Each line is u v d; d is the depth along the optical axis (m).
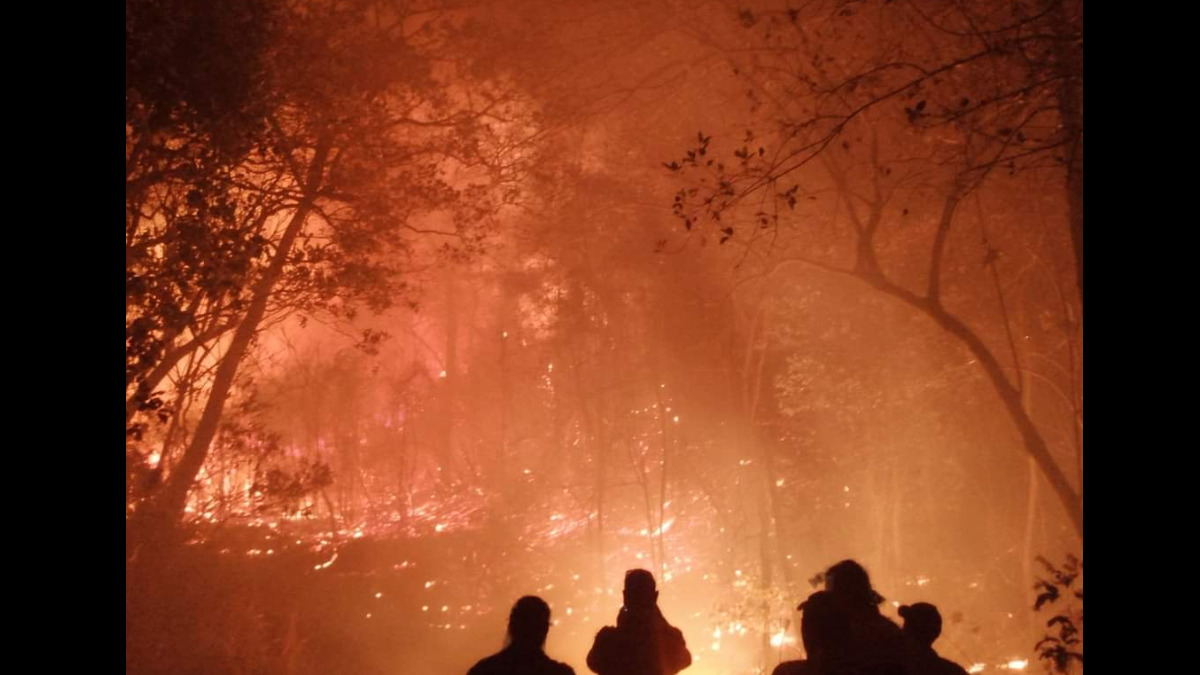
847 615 5.53
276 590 12.80
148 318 9.04
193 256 9.35
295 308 11.70
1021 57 8.29
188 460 11.29
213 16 9.32
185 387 11.30
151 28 8.92
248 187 10.73
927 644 5.55
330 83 11.31
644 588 6.17
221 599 11.22
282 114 11.12
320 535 17.16
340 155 11.77
